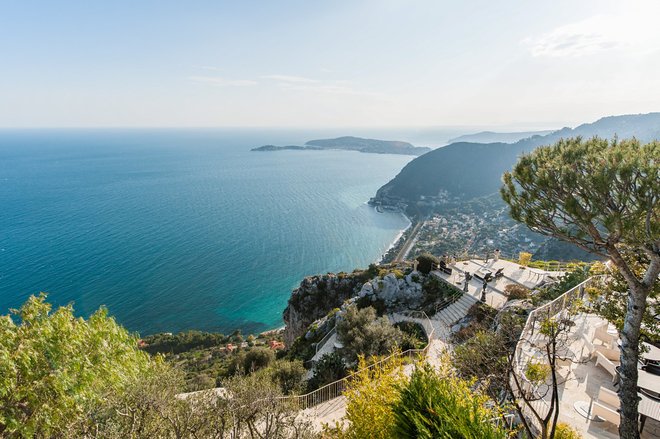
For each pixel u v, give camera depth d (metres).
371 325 23.23
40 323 8.61
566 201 8.63
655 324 11.36
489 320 22.06
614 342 13.61
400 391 7.31
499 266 32.53
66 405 8.00
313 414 15.36
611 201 8.35
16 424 7.28
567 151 9.70
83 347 9.02
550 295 22.12
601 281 16.95
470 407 6.62
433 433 6.11
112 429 9.87
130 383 10.34
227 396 11.09
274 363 26.20
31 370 7.80
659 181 7.52
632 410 9.05
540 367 10.86
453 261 34.31
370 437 8.20
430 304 28.89
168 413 10.23
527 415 10.58
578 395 11.71
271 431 11.27
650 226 7.99
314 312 42.78
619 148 8.84
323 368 20.97
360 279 42.25
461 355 10.75
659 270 9.08
